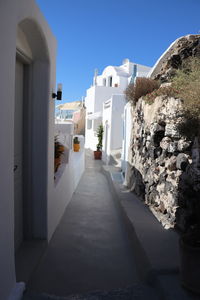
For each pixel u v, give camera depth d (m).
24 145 4.06
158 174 5.04
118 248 4.39
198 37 7.70
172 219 4.25
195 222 3.56
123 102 15.29
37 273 3.49
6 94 2.28
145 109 6.07
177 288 2.81
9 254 2.51
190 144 3.95
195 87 4.45
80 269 3.65
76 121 31.66
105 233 5.04
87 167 14.70
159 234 4.05
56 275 3.47
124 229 5.26
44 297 2.92
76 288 3.19
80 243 4.52
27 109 4.02
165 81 7.37
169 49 8.22
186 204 3.81
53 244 4.43
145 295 2.95
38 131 4.08
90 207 6.82
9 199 2.43
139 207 5.61
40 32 3.45
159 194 4.99
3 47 2.18
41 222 4.20
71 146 8.35
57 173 6.02
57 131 9.26
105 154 16.69
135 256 3.99
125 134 10.01
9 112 2.37
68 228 5.23
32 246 3.94
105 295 3.02
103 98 23.20
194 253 2.64
